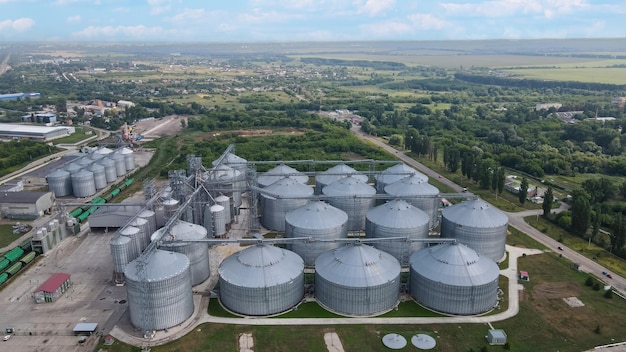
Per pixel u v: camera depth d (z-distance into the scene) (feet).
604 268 358.23
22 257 368.07
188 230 331.77
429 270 300.81
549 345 264.52
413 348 259.60
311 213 367.04
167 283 269.44
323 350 257.75
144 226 354.13
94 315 291.79
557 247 394.11
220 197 421.18
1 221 453.17
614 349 261.03
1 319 287.28
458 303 290.15
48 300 305.94
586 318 289.53
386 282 291.17
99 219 420.77
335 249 319.88
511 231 426.10
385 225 360.07
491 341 264.11
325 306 300.61
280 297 290.15
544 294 317.22
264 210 432.25
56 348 260.21
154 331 272.72
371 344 263.29
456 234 366.43
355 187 438.81
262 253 301.02
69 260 369.09
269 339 266.98
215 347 260.21
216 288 323.57
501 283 331.98
